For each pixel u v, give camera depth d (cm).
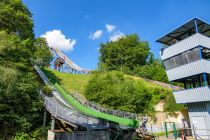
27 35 4009
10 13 3634
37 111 2519
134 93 3666
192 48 2527
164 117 3412
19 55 2884
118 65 7650
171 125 3294
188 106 2717
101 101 3572
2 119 2122
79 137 2012
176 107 3456
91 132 2120
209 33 2880
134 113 3353
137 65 7450
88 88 3878
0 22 3553
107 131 2277
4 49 2564
